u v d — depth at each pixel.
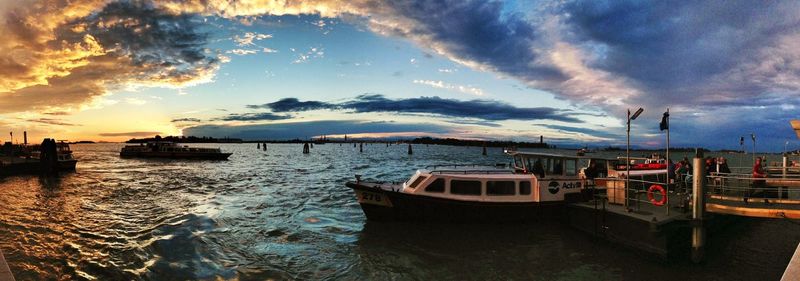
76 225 18.91
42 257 13.96
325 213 21.72
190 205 24.80
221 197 28.19
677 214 14.36
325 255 14.30
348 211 22.31
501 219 16.97
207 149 79.69
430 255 14.26
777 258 13.99
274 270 12.82
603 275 12.41
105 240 16.06
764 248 15.12
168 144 83.19
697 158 13.49
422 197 17.03
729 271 12.80
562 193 17.36
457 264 13.40
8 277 5.76
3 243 15.67
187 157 79.75
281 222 19.38
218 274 12.41
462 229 16.98
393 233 16.91
